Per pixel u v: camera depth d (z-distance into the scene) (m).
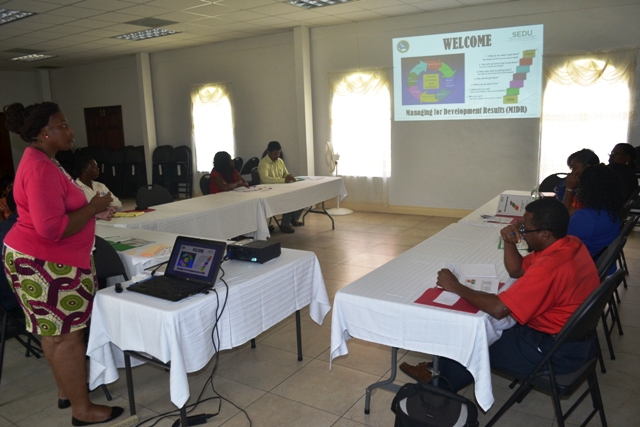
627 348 2.82
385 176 7.02
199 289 2.05
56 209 1.89
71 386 2.17
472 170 6.42
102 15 5.82
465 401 1.74
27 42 7.42
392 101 6.80
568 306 1.81
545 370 1.78
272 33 7.53
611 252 2.18
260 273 2.30
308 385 2.53
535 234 1.90
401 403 1.78
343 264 4.69
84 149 10.27
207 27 6.79
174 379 1.88
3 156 10.93
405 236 5.71
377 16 6.47
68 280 2.03
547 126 5.84
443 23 6.24
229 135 8.45
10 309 2.51
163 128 9.38
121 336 2.05
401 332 1.88
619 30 5.34
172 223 3.78
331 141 7.34
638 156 5.21
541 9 5.68
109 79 10.17
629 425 2.12
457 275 2.12
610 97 5.48
